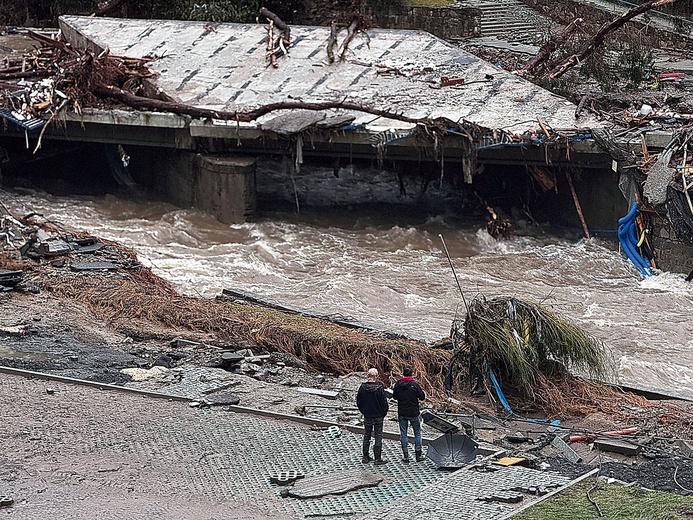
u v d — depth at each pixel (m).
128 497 18.11
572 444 21.84
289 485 18.86
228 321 28.39
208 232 42.66
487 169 46.94
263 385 24.48
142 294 30.70
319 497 18.28
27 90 47.59
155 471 19.47
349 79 48.16
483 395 24.45
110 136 46.38
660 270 38.44
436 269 38.75
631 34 60.34
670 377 28.88
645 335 32.16
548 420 23.12
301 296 35.25
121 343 27.25
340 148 43.78
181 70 50.00
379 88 47.03
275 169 52.12
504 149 41.69
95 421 21.97
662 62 60.12
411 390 19.88
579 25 53.00
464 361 25.06
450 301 35.28
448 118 42.44
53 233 37.94
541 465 20.38
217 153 44.78
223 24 54.81
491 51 61.97
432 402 23.86
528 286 36.94
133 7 63.56
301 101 46.22
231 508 17.73
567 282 37.56
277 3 65.88
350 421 22.31
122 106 46.34
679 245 37.88
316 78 48.47
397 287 36.59
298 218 44.75
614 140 39.84
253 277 37.56
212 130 43.56
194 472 19.48
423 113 43.97
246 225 43.50
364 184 49.81
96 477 19.03
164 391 23.81
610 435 22.06
